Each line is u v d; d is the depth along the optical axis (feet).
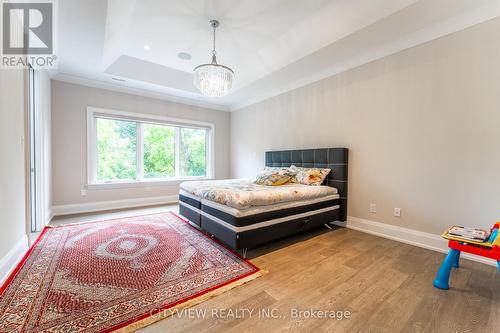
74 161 11.97
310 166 11.28
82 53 9.30
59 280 5.32
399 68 8.25
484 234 5.27
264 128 14.71
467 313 4.41
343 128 10.12
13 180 5.98
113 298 4.68
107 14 6.72
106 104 12.89
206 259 6.59
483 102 6.52
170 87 13.48
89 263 6.21
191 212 9.35
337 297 4.89
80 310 4.30
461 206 6.95
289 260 6.64
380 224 8.88
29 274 5.57
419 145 7.80
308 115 11.72
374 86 8.98
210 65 7.92
